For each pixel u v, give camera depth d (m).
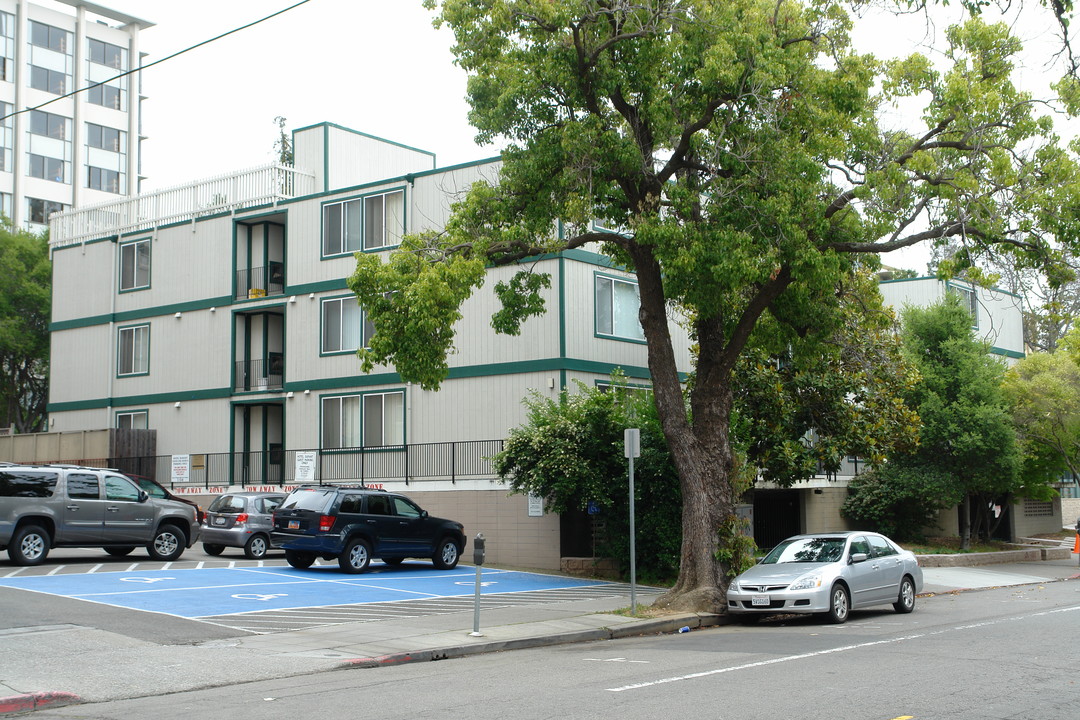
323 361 31.34
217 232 34.66
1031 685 10.38
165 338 35.56
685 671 11.52
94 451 34.50
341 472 30.12
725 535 18.45
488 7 18.59
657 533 22.69
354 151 35.31
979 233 17.70
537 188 18.84
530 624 15.80
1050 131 17.58
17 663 11.45
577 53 17.95
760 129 17.45
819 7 18.08
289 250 32.59
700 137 18.98
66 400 37.97
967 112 17.66
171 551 23.61
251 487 32.28
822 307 20.12
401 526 23.31
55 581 18.88
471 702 9.66
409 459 28.89
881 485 32.34
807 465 23.69
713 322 19.14
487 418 27.61
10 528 20.53
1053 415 31.22
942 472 30.55
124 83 75.56
